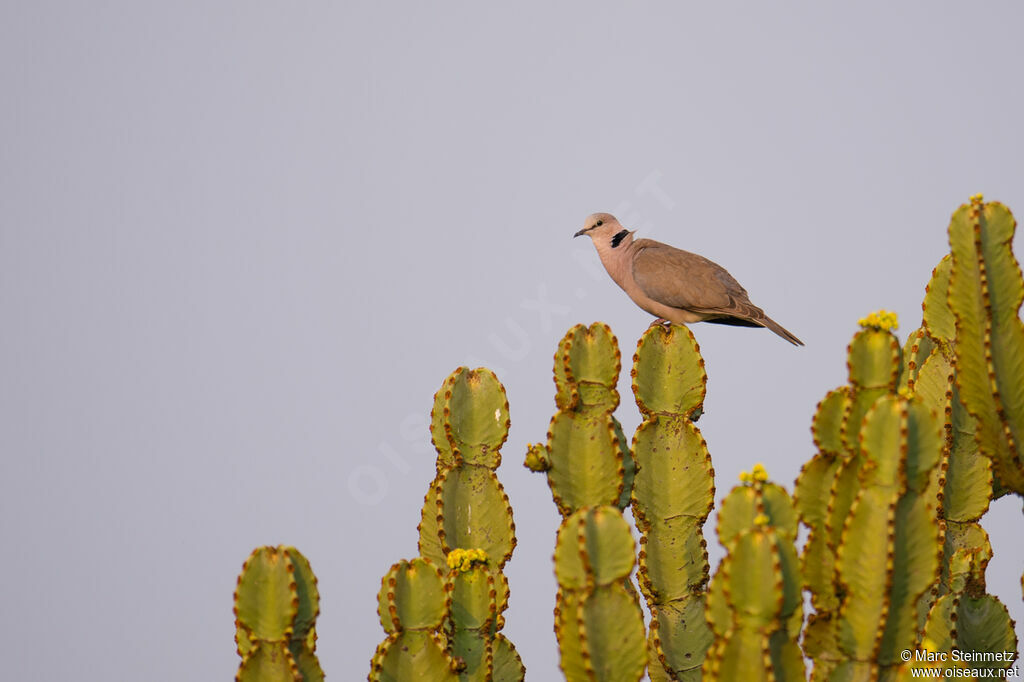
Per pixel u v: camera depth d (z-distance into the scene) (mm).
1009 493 12859
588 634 9352
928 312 13852
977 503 12711
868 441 9766
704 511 12602
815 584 11164
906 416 9641
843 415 11086
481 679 11188
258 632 9828
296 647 9953
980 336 11875
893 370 10859
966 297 11875
